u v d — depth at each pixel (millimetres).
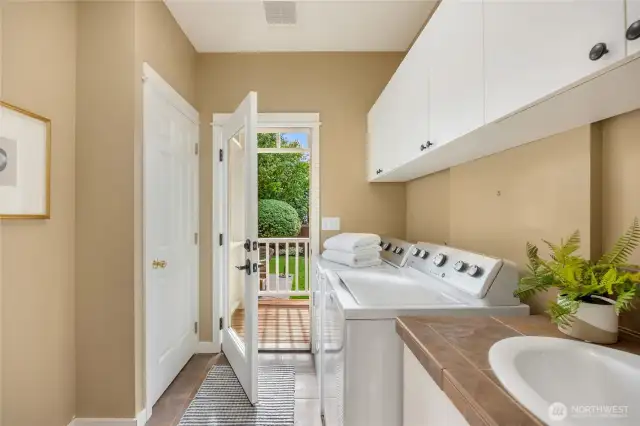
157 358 2156
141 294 1935
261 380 2453
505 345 856
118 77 1858
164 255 2260
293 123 2975
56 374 1700
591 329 900
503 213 1555
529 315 1297
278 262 4758
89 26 1858
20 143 1458
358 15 2406
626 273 883
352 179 2994
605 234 1073
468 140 1353
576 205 1149
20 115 1457
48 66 1644
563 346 862
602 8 693
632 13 635
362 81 2984
